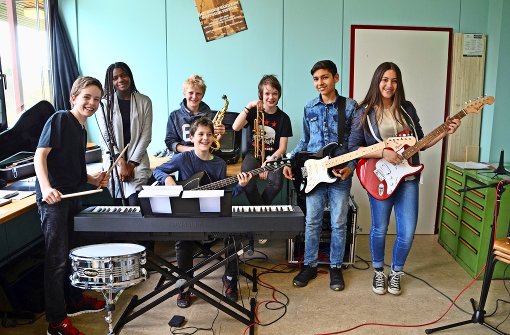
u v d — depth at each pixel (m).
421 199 4.05
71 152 2.21
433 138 2.58
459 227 3.40
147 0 3.76
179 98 3.90
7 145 2.88
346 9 3.76
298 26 3.79
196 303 2.75
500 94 3.74
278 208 2.22
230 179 2.51
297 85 3.86
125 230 2.10
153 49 3.82
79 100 2.20
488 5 3.79
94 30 3.80
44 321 2.53
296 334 2.39
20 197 2.45
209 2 3.76
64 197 2.09
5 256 3.03
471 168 3.39
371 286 2.99
